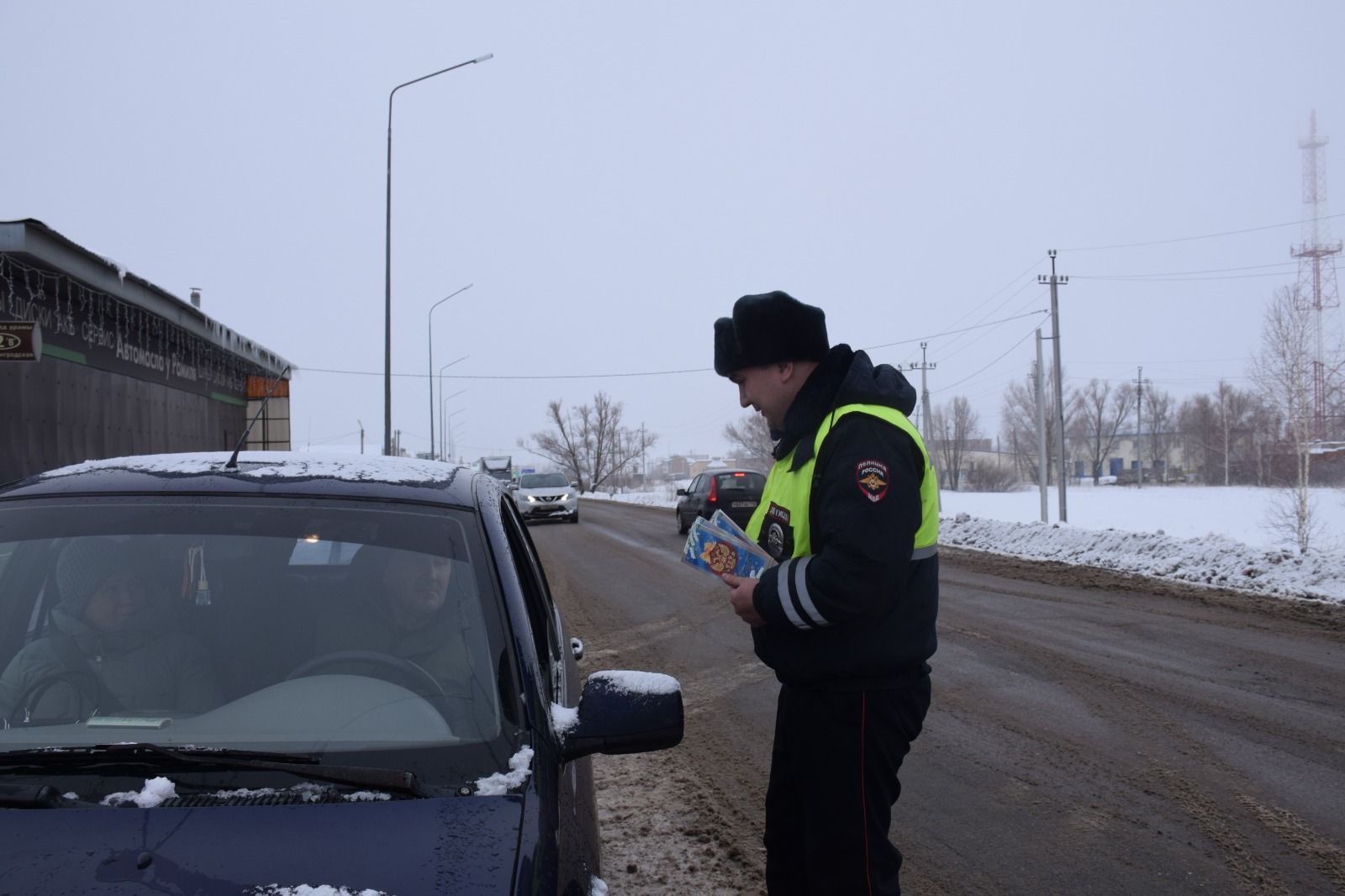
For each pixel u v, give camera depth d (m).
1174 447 103.38
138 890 1.62
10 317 13.12
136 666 2.27
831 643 2.45
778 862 2.77
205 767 1.96
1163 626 9.70
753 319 2.64
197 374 21.06
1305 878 3.98
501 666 2.26
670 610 11.50
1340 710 6.52
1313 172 66.19
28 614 2.35
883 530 2.31
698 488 22.89
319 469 2.78
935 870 4.12
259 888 1.63
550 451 83.19
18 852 1.70
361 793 1.93
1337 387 25.78
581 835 2.12
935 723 6.33
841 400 2.49
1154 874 4.05
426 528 2.53
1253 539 22.75
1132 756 5.62
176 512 2.50
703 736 6.25
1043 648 8.69
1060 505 31.05
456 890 1.66
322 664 2.26
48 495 2.56
